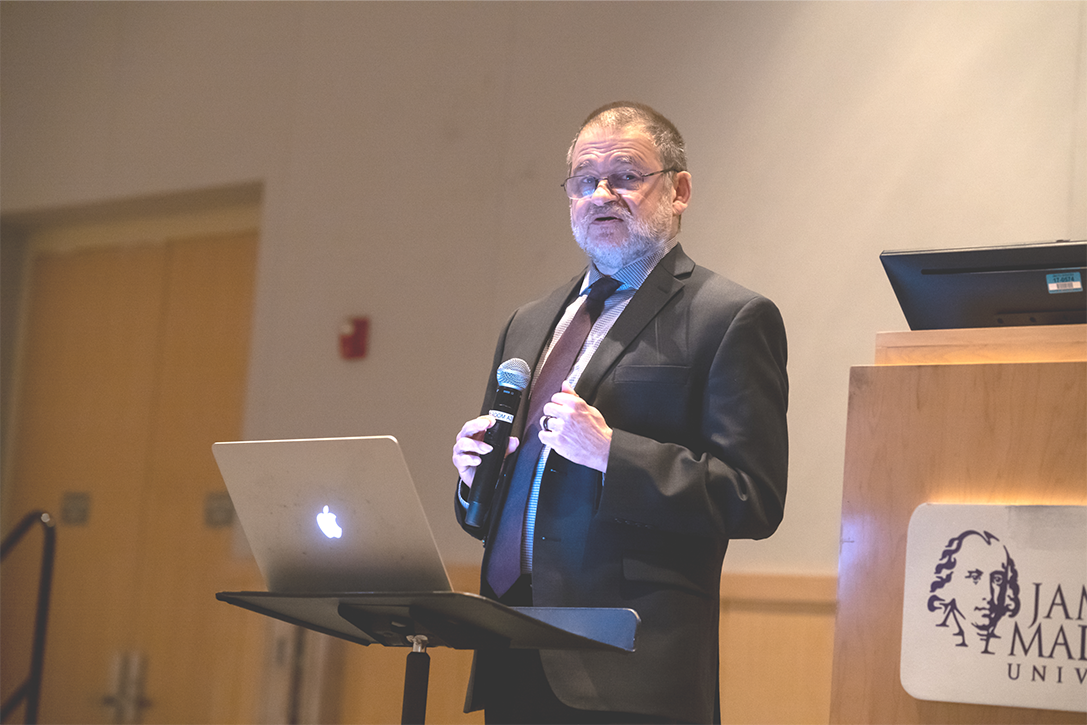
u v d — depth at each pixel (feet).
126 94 20.81
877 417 7.13
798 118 14.37
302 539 6.07
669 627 6.81
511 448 7.30
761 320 7.42
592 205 7.80
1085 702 6.23
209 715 18.47
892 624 6.82
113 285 21.47
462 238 16.90
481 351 16.43
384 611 5.94
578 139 8.21
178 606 19.30
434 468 16.42
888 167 13.70
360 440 5.66
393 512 5.70
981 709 6.50
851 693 6.82
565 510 7.11
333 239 18.10
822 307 13.79
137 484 20.27
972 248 7.58
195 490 19.66
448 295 16.88
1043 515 6.53
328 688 16.34
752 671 13.42
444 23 17.74
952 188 13.29
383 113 18.04
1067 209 12.63
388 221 17.62
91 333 21.49
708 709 6.85
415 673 6.04
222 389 19.83
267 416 18.03
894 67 13.87
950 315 7.86
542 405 7.56
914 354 7.34
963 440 6.89
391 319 17.29
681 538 7.10
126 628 19.71
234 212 20.47
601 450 6.81
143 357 20.83
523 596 7.26
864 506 7.04
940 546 6.73
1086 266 7.20
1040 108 12.96
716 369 7.26
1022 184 12.91
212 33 20.13
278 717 16.48
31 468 21.48
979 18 13.44
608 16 16.14
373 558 5.88
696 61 15.24
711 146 14.88
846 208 13.85
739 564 13.71
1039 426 6.72
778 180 14.34
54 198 21.21
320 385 17.71
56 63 21.67
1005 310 7.62
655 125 8.14
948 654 6.59
